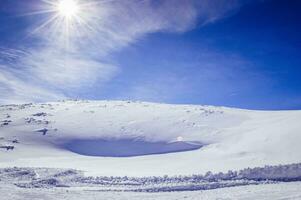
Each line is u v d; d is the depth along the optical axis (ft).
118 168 152.35
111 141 260.21
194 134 253.44
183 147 232.12
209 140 235.40
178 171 128.88
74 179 108.68
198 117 302.45
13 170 127.13
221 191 84.33
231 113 317.22
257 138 187.93
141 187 92.63
